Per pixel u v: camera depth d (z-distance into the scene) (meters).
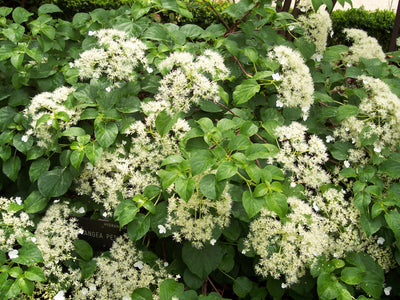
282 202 0.64
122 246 0.81
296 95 0.85
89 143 0.82
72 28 1.06
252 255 0.80
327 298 0.72
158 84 0.90
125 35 0.89
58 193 0.83
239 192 0.78
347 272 0.75
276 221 0.74
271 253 0.77
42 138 0.84
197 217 0.78
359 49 1.11
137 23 0.95
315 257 0.75
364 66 1.08
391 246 0.86
